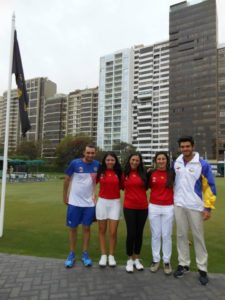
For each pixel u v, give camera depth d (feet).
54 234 25.81
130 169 18.03
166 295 14.08
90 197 18.42
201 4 385.50
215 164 263.90
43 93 503.20
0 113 487.20
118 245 22.91
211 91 367.66
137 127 419.74
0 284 15.02
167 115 399.44
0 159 124.47
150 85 414.21
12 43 26.18
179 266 16.57
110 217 18.22
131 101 428.15
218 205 47.37
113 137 434.30
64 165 257.75
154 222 17.56
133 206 17.54
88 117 460.55
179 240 16.98
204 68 375.25
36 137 492.54
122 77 433.89
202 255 16.07
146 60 419.54
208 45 374.84
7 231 26.76
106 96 446.60
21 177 120.26
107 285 15.10
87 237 18.42
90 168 18.53
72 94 481.46
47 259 18.74
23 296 13.78
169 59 401.08
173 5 406.82
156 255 17.38
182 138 16.88
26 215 35.65
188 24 391.45
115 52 443.73
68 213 18.35
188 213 16.60
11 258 18.80
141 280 15.80
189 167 16.70
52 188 78.84
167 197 17.53
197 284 15.38
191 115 379.35
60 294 14.03
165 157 17.85
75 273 16.58
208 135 364.58
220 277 16.29
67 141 264.31
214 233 27.30
